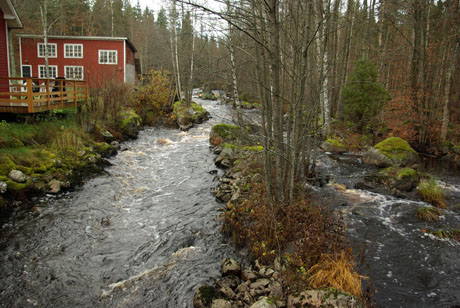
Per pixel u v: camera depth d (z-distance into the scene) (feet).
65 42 94.58
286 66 24.91
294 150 23.15
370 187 35.09
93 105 55.21
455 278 19.49
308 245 19.06
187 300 17.70
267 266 19.16
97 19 153.48
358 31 64.80
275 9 20.20
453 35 54.24
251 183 31.07
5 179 28.40
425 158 53.42
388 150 45.85
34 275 19.51
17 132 36.32
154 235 24.94
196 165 44.19
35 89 59.82
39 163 33.06
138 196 32.81
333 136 58.18
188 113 74.08
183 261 21.35
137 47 160.35
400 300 17.42
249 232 22.39
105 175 37.91
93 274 19.92
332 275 16.99
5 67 54.95
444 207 30.42
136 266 20.89
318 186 35.37
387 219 27.53
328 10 24.34
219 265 20.94
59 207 28.86
